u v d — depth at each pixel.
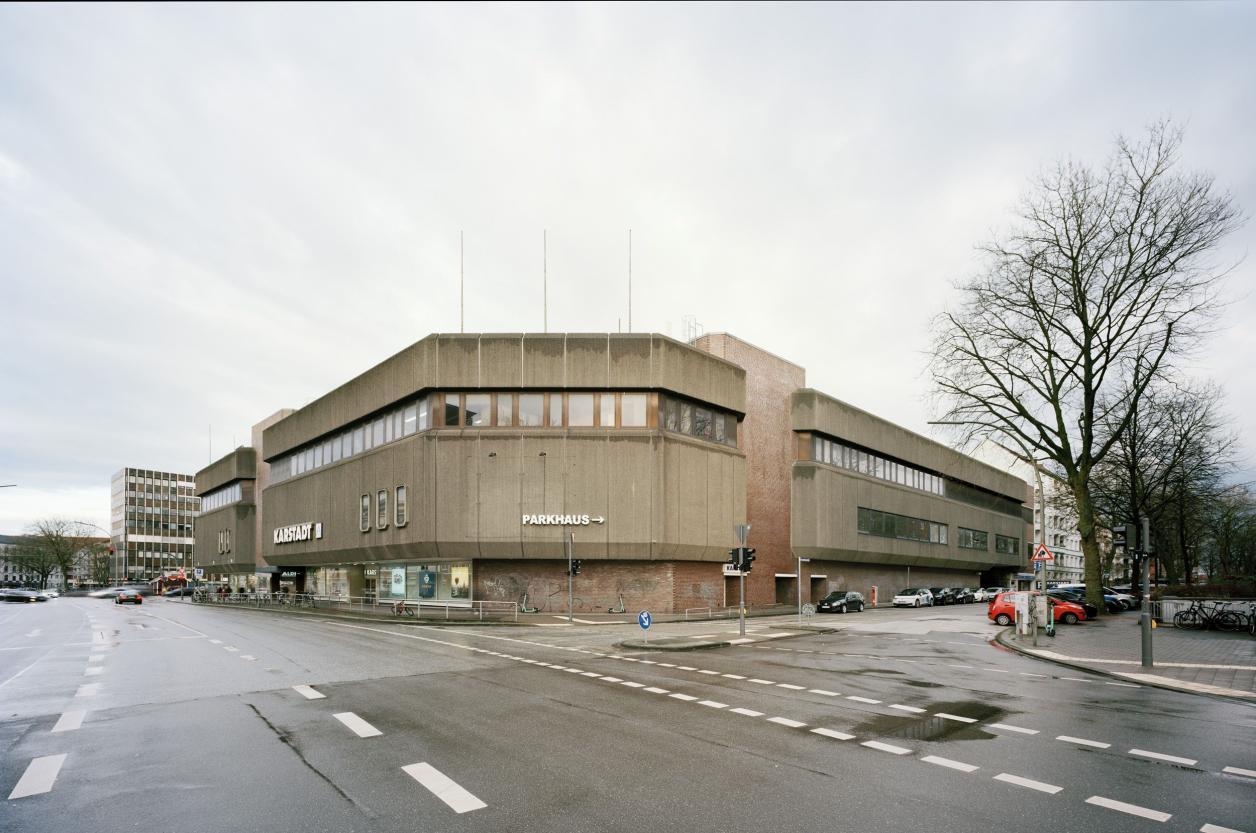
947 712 11.29
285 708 11.61
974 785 7.50
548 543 38.09
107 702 12.25
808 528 51.59
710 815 6.59
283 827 6.37
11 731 10.12
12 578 175.00
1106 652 19.77
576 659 18.58
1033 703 12.11
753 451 49.66
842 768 8.09
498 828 6.30
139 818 6.61
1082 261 32.88
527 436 38.78
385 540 42.94
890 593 62.78
